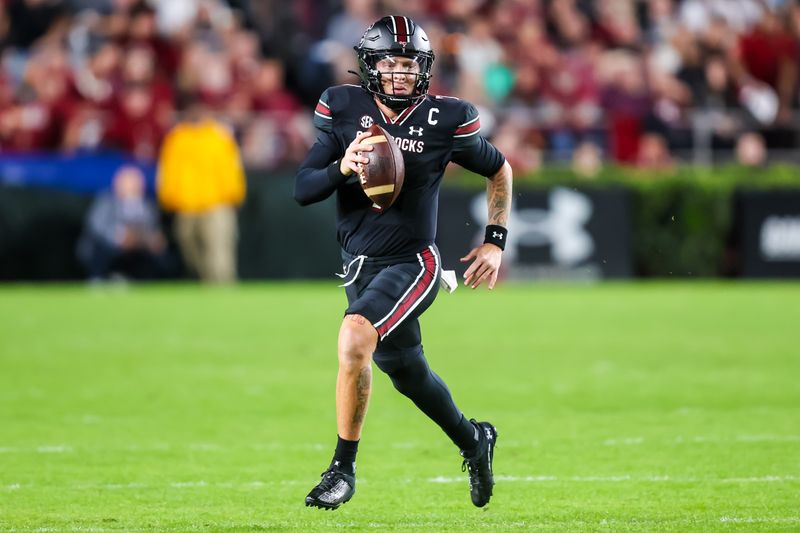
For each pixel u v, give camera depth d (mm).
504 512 20281
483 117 67688
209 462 24609
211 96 65312
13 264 62344
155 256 62781
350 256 19656
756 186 66875
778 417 29406
